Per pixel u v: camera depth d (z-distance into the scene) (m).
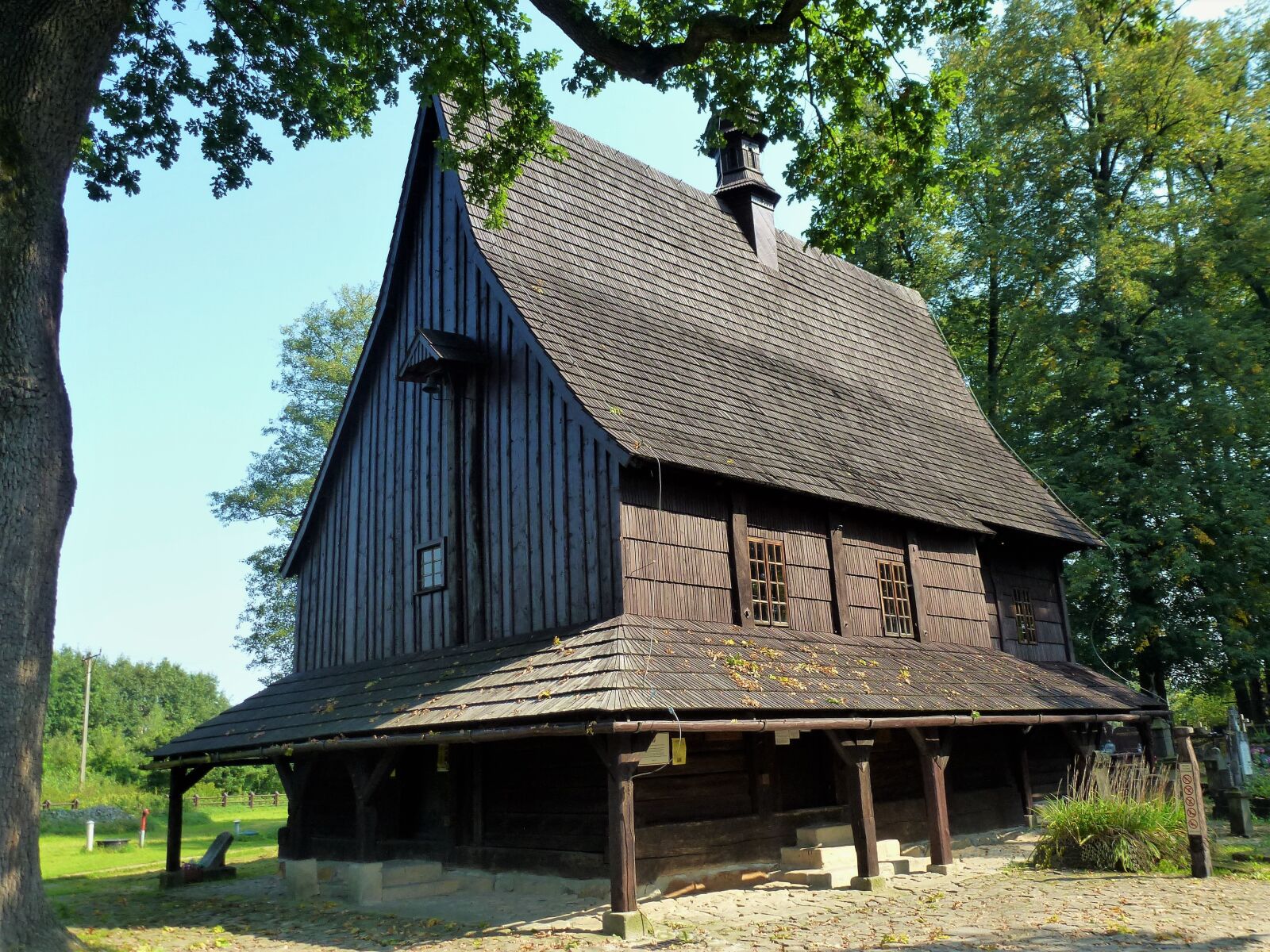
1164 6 27.81
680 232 17.88
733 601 13.48
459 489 14.92
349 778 16.22
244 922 11.65
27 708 7.75
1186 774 12.10
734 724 10.46
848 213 14.45
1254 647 25.19
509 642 13.32
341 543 17.69
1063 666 20.42
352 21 12.39
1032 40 29.44
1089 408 27.53
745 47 13.45
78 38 8.58
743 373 16.47
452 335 14.99
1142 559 25.59
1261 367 26.03
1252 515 24.39
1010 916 9.95
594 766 12.22
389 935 10.29
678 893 11.98
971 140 30.38
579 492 13.00
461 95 12.97
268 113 14.35
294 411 37.47
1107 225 28.33
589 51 11.88
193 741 16.28
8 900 7.39
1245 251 27.34
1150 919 9.47
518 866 12.87
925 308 24.30
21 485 7.91
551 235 15.43
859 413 18.45
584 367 13.36
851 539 15.85
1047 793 19.27
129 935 10.74
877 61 13.47
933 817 13.16
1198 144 28.73
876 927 9.66
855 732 12.20
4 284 7.99
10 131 8.12
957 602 17.67
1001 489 20.33
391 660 15.52
